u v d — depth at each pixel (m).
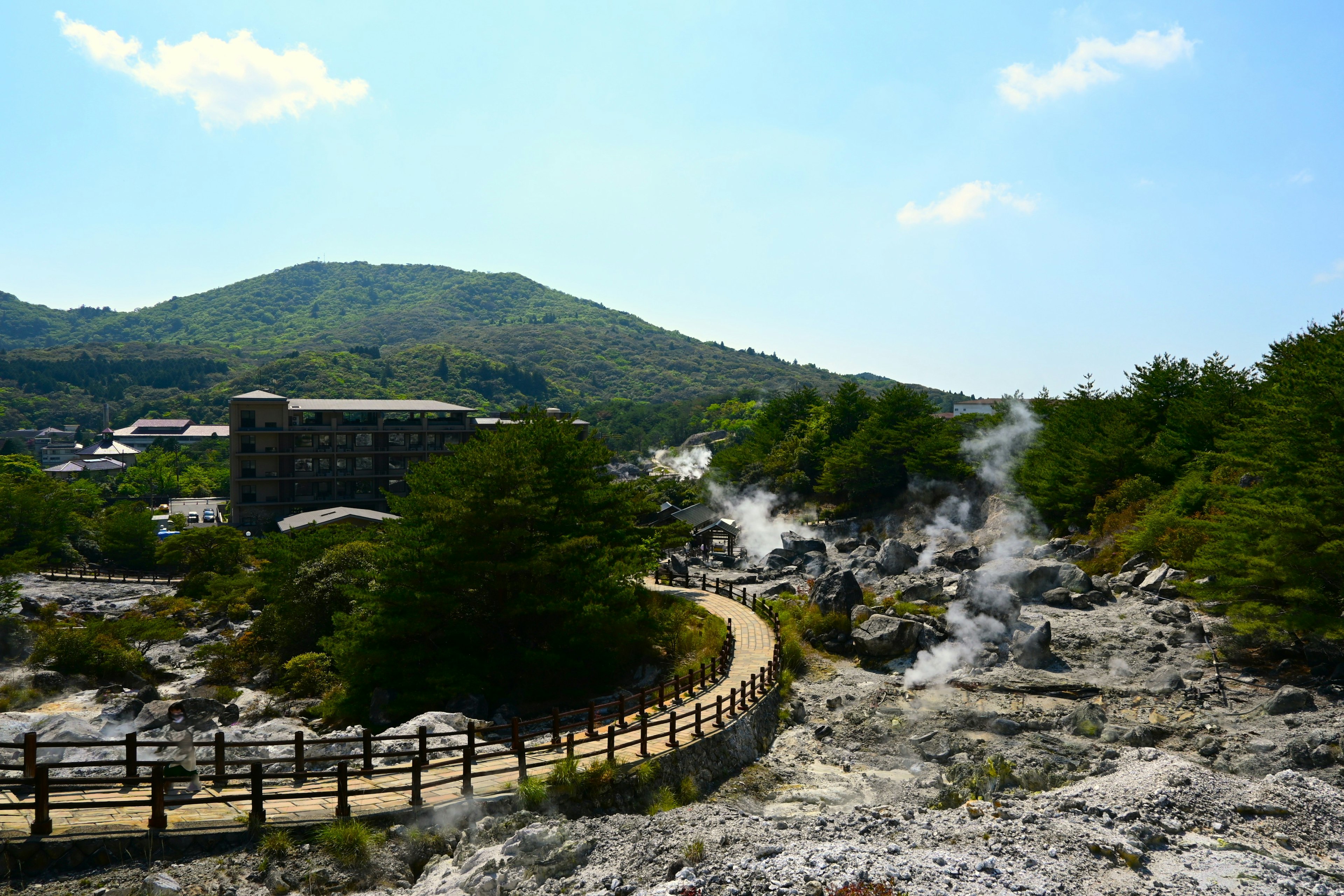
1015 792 20.83
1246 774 23.47
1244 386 59.00
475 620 34.62
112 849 14.25
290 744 16.41
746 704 27.70
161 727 25.81
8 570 56.06
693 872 14.45
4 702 32.88
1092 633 37.44
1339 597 30.42
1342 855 16.80
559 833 16.19
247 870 14.48
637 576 39.22
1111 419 66.94
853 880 13.95
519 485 34.12
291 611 43.56
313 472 94.00
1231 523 34.09
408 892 14.93
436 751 17.97
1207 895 14.16
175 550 72.88
